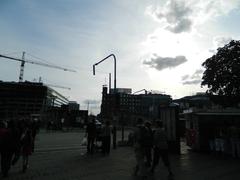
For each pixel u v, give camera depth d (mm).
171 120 17734
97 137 17891
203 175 10336
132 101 99875
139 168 10125
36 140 26359
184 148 21422
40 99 117000
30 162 12578
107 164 12422
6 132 9297
